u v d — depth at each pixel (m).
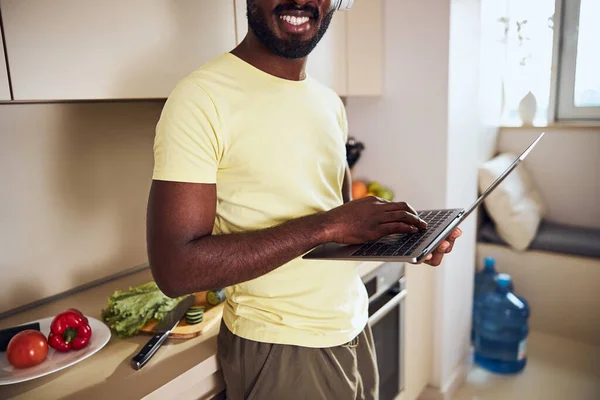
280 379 0.94
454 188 2.04
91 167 1.39
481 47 2.28
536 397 2.18
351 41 1.77
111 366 1.02
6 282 1.25
